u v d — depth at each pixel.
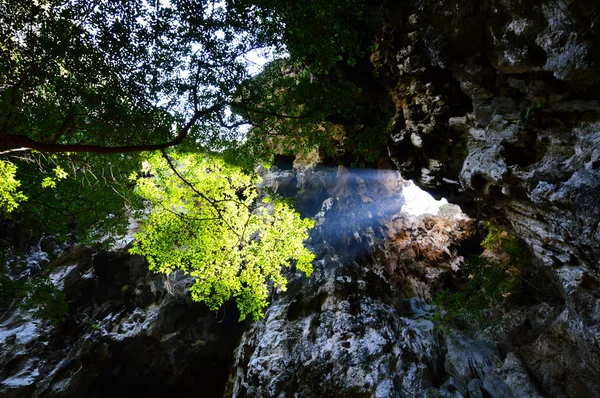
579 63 7.32
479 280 18.98
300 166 26.09
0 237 22.75
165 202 14.42
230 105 11.76
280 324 20.42
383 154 21.86
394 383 16.05
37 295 15.77
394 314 20.97
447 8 9.95
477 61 10.75
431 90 13.64
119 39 9.28
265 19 11.10
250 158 14.14
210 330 23.52
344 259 24.77
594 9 6.54
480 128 12.41
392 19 12.85
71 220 17.11
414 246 29.64
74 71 9.41
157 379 23.23
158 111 10.89
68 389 19.83
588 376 12.59
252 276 15.03
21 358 20.03
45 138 10.90
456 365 17.08
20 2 8.25
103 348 21.39
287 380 17.05
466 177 12.73
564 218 8.65
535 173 9.48
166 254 14.29
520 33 8.33
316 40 11.84
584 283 10.07
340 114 16.17
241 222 14.95
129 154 14.18
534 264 19.08
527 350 15.76
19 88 9.55
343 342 18.64
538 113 9.84
